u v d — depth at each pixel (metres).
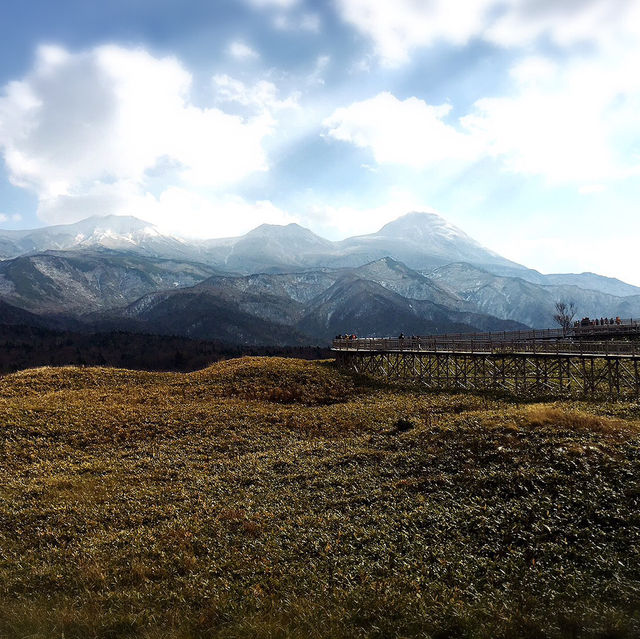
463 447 25.50
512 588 14.54
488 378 49.72
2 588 16.86
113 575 17.58
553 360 46.22
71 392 46.00
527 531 17.12
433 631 13.14
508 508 18.70
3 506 24.00
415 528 18.78
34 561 18.92
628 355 38.78
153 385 51.00
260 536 19.81
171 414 40.75
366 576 16.03
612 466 19.91
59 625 14.43
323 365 59.94
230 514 22.06
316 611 14.48
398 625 13.51
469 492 20.80
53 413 38.88
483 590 14.66
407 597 14.61
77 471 29.50
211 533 20.45
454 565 16.09
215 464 30.58
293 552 18.25
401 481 23.27
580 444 22.44
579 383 46.28
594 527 16.59
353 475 25.53
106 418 39.03
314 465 28.17
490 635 12.65
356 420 39.38
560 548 15.94
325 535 19.14
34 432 35.12
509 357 47.22
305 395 48.97
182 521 21.84
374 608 14.31
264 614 14.62
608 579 14.21
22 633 14.09
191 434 36.97
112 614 15.02
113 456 32.50
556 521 17.33
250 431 37.59
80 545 20.09
